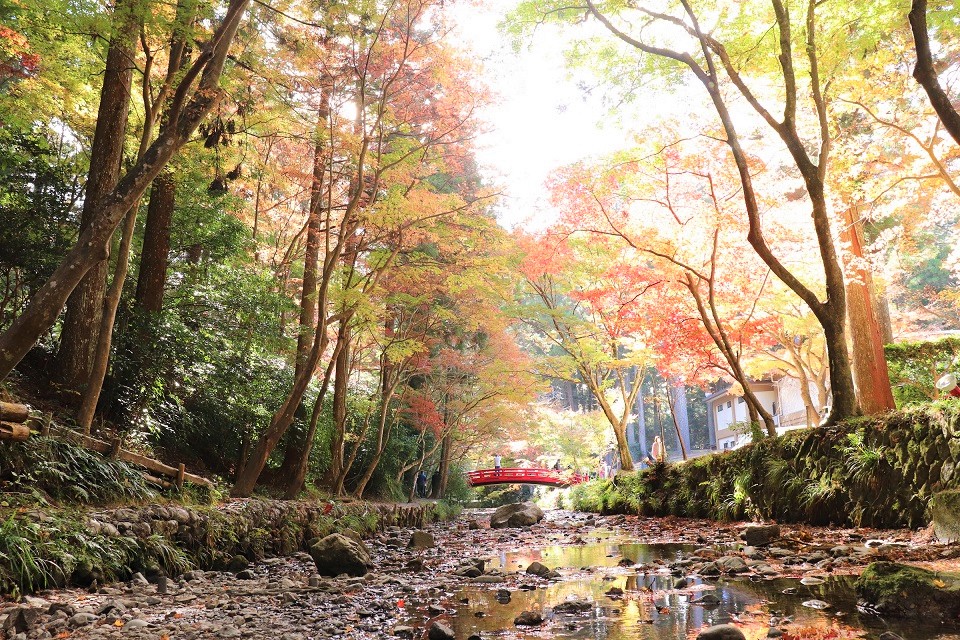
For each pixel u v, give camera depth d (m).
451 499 26.95
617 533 12.53
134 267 12.42
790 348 19.05
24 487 6.17
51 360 9.86
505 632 4.28
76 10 8.78
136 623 4.43
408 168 13.34
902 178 11.91
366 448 19.34
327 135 12.23
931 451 7.91
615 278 17.22
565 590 5.86
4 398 7.23
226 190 9.17
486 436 27.55
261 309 12.44
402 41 12.23
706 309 15.65
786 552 7.03
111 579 5.87
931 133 11.89
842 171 12.04
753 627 4.03
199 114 6.86
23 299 10.23
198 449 11.84
